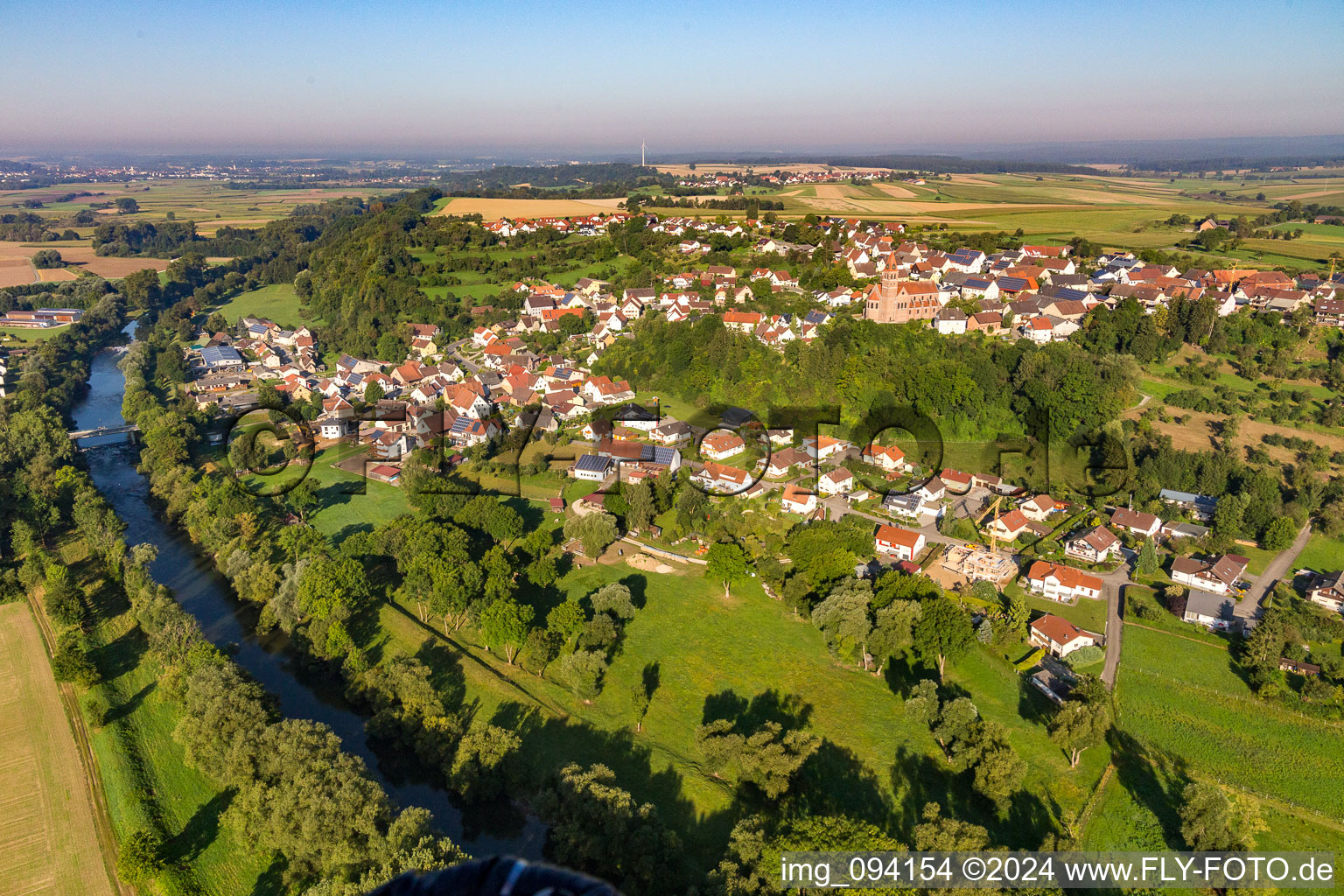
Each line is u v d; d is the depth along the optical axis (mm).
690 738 99125
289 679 113562
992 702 102938
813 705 103250
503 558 127625
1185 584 127812
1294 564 132875
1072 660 109938
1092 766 93125
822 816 81312
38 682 109375
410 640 117062
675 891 77312
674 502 155250
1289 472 153000
